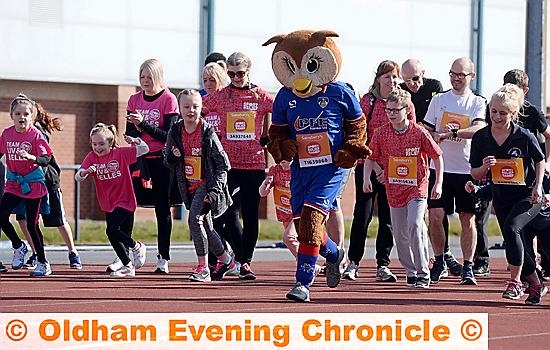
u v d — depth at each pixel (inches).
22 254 551.8
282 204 503.5
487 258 566.6
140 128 517.0
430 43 1205.1
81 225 944.3
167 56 1082.7
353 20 1166.3
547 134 511.2
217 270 516.4
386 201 522.6
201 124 491.2
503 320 386.3
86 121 1100.5
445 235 526.6
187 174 495.2
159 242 538.6
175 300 419.5
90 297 425.4
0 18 1023.6
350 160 413.1
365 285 499.8
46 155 522.9
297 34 418.3
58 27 1045.8
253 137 519.2
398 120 475.5
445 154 526.3
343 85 418.3
